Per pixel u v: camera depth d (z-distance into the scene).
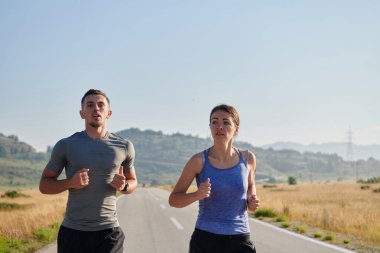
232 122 4.37
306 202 32.38
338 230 14.29
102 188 4.62
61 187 4.42
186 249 10.84
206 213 4.32
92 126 4.72
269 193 53.53
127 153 4.85
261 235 13.23
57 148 4.67
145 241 12.16
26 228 13.06
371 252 10.16
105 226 4.63
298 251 10.34
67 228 4.63
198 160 4.32
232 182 4.26
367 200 35.41
